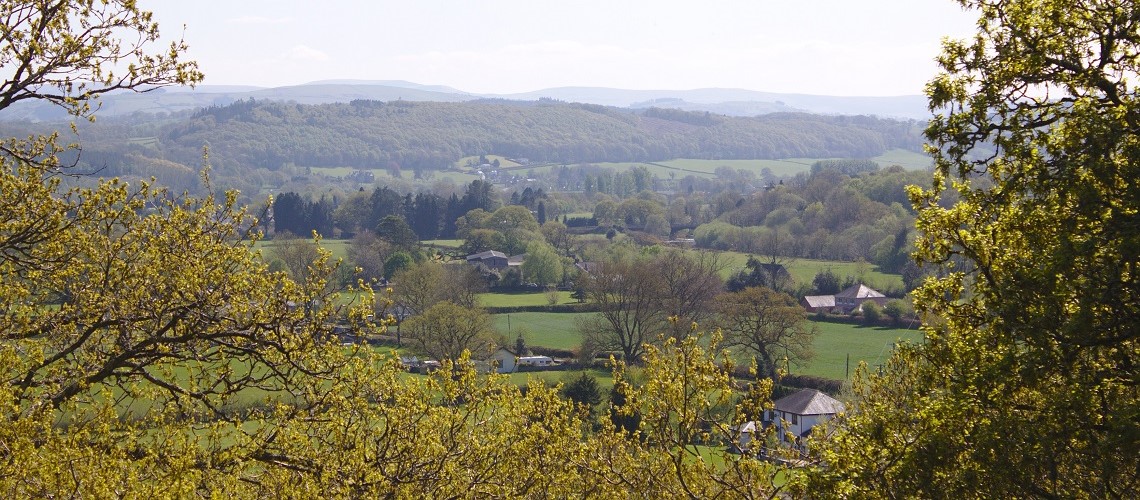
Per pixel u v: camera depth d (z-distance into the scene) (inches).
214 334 460.4
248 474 494.6
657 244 4547.2
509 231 4692.4
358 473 458.0
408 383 514.6
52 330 462.3
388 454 506.3
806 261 4119.1
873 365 2353.6
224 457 434.9
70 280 495.5
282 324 479.8
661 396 537.3
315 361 489.1
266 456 463.2
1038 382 479.8
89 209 486.3
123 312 464.4
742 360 2395.4
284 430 471.8
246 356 520.7
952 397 499.2
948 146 540.7
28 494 330.0
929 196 566.9
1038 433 456.1
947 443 477.1
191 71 486.0
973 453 465.1
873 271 3686.0
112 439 374.3
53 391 441.4
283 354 478.0
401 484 482.0
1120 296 456.8
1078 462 478.9
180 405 471.8
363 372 498.9
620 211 6048.2
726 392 532.7
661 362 543.5
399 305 2851.9
